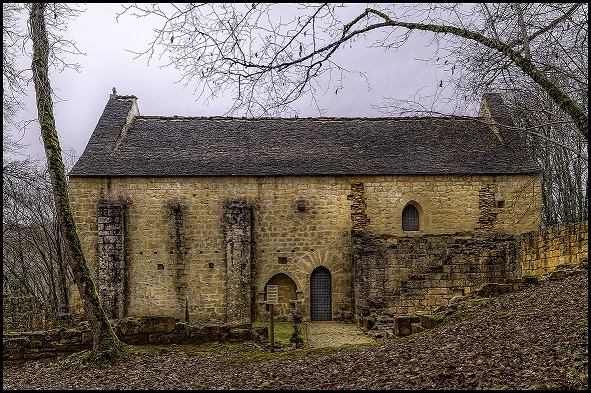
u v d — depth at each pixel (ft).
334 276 84.53
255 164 85.51
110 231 80.53
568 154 84.69
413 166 86.43
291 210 84.84
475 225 86.28
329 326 78.89
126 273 82.12
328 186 85.46
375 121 98.99
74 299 80.69
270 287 52.42
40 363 44.09
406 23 37.14
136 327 47.26
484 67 38.81
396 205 85.87
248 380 33.55
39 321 74.38
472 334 38.14
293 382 32.01
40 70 46.16
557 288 46.93
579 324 34.47
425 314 49.88
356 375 32.17
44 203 107.65
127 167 83.15
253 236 84.33
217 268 83.05
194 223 83.35
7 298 73.82
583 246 55.36
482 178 86.79
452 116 39.34
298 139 92.73
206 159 86.17
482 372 28.96
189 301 82.48
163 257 82.74
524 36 37.14
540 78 35.32
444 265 72.49
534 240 66.08
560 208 103.35
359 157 88.22
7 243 110.11
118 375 37.83
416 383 28.60
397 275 78.59
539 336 34.17
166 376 36.70
